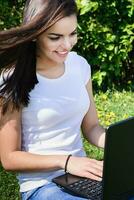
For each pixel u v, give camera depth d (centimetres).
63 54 282
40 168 283
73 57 311
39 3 270
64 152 298
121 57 589
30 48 280
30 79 283
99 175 278
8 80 281
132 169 247
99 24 576
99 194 270
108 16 577
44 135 293
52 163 282
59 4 269
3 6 559
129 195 251
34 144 295
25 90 282
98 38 579
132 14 577
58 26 272
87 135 322
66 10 271
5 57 278
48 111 290
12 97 281
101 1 568
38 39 279
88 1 560
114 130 232
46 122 291
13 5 567
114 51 583
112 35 578
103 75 591
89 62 592
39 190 290
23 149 299
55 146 296
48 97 291
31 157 284
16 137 288
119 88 605
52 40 276
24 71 281
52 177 291
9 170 290
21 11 564
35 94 289
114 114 533
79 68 310
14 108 284
